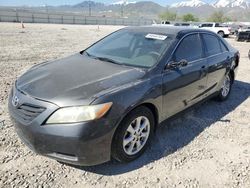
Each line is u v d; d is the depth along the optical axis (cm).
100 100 283
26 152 346
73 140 274
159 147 375
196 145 388
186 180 312
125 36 450
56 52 1143
